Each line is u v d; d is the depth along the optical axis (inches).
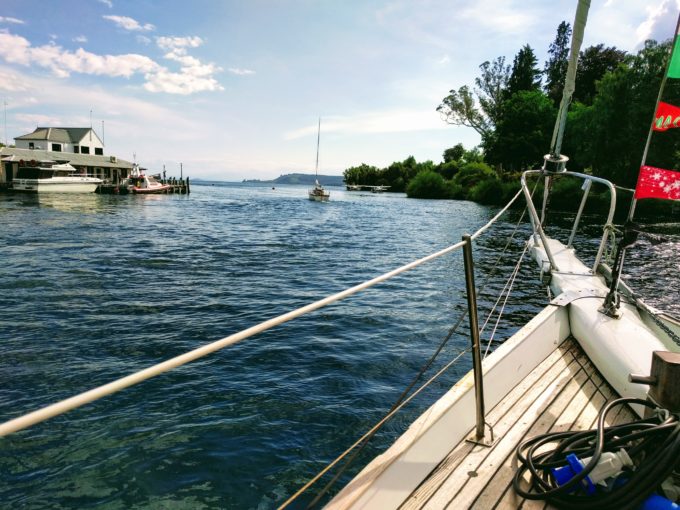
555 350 149.5
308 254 693.9
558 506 83.3
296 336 316.5
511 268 601.9
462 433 105.0
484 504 84.7
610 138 1507.1
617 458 79.7
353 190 4315.9
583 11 165.0
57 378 248.5
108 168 2659.9
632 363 119.1
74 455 179.2
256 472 170.7
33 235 818.2
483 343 312.7
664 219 1095.0
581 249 711.7
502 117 2190.0
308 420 206.4
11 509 151.3
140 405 217.6
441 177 2615.7
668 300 426.9
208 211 1553.9
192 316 362.6
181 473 169.5
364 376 253.6
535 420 112.3
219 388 235.8
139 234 887.1
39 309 373.7
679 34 110.3
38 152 2294.5
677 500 77.5
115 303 396.2
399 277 527.5
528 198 193.5
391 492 82.3
